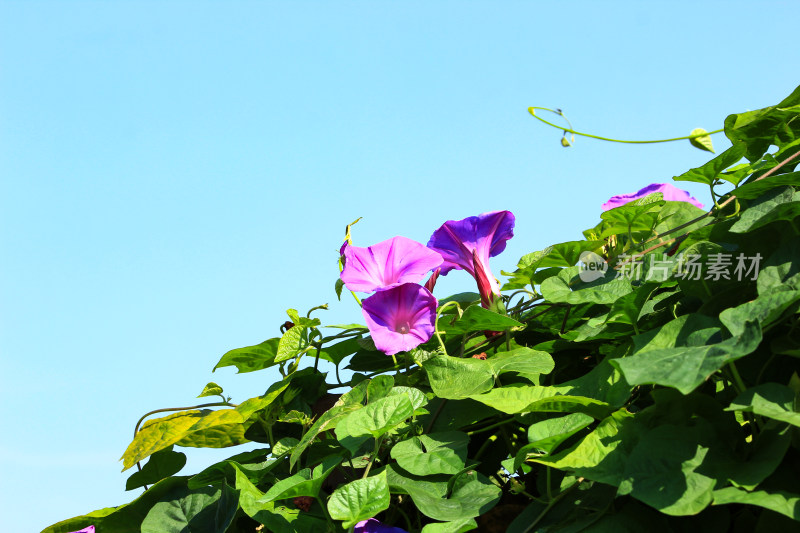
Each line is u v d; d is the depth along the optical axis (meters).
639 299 1.46
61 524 1.55
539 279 1.62
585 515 1.40
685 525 1.38
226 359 1.62
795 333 1.41
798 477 1.35
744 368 1.41
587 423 1.39
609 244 1.63
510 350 1.55
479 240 1.59
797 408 1.33
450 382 1.50
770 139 1.57
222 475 1.55
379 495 1.40
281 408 1.58
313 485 1.42
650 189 1.68
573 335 1.52
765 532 1.35
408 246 1.54
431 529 1.40
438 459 1.45
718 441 1.36
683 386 1.29
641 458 1.35
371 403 1.45
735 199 1.53
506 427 1.53
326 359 1.63
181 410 1.58
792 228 1.45
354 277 1.52
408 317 1.51
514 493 1.48
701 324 1.39
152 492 1.55
